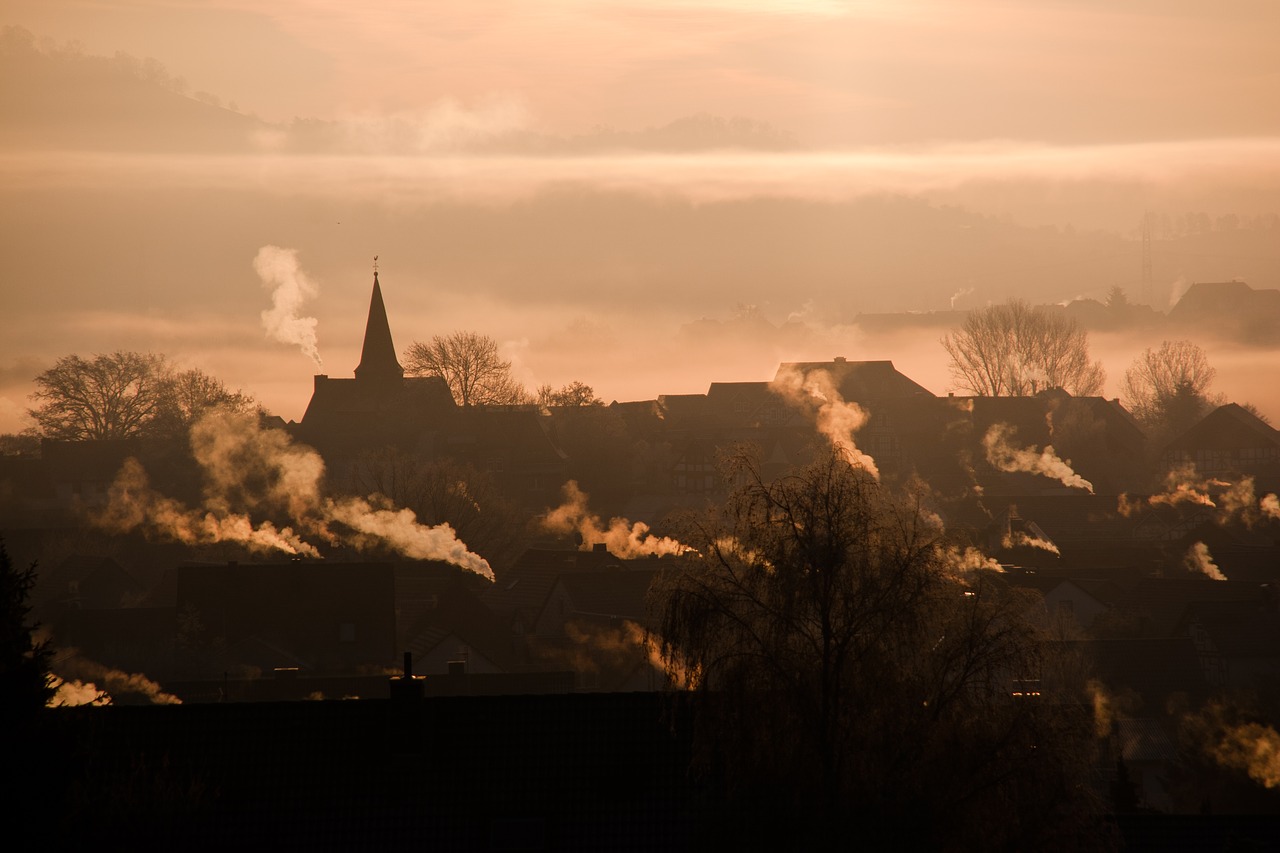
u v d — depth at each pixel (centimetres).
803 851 10912
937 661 11844
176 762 12938
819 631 11831
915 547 12038
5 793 10338
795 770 11025
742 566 12175
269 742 13125
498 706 13312
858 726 11256
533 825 12625
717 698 11500
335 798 12769
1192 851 13875
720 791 11406
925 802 10962
